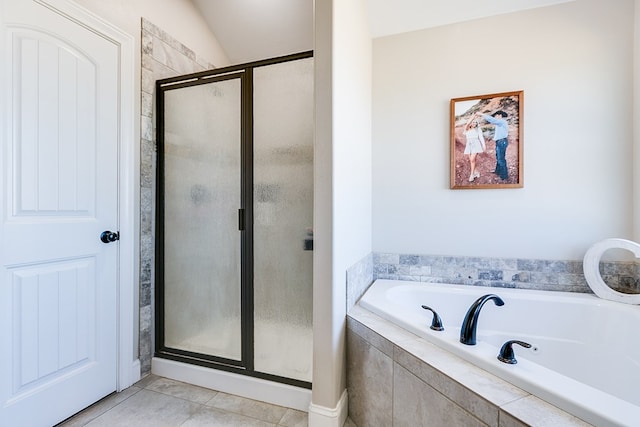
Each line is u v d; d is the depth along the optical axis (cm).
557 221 196
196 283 190
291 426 149
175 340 195
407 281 223
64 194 148
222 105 184
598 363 164
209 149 187
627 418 74
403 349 120
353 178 175
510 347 103
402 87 225
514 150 201
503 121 203
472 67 211
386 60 229
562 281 195
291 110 170
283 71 171
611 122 186
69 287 151
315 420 142
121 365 176
